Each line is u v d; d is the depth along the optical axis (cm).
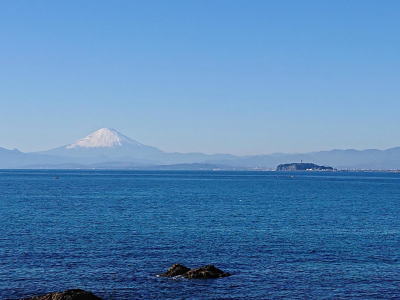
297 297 3734
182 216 8231
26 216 8062
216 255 5006
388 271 4450
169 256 4934
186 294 3766
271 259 4853
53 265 4519
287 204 10888
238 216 8300
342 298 3722
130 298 3669
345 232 6562
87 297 3366
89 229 6600
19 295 3691
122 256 4909
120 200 11788
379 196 14062
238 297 3719
